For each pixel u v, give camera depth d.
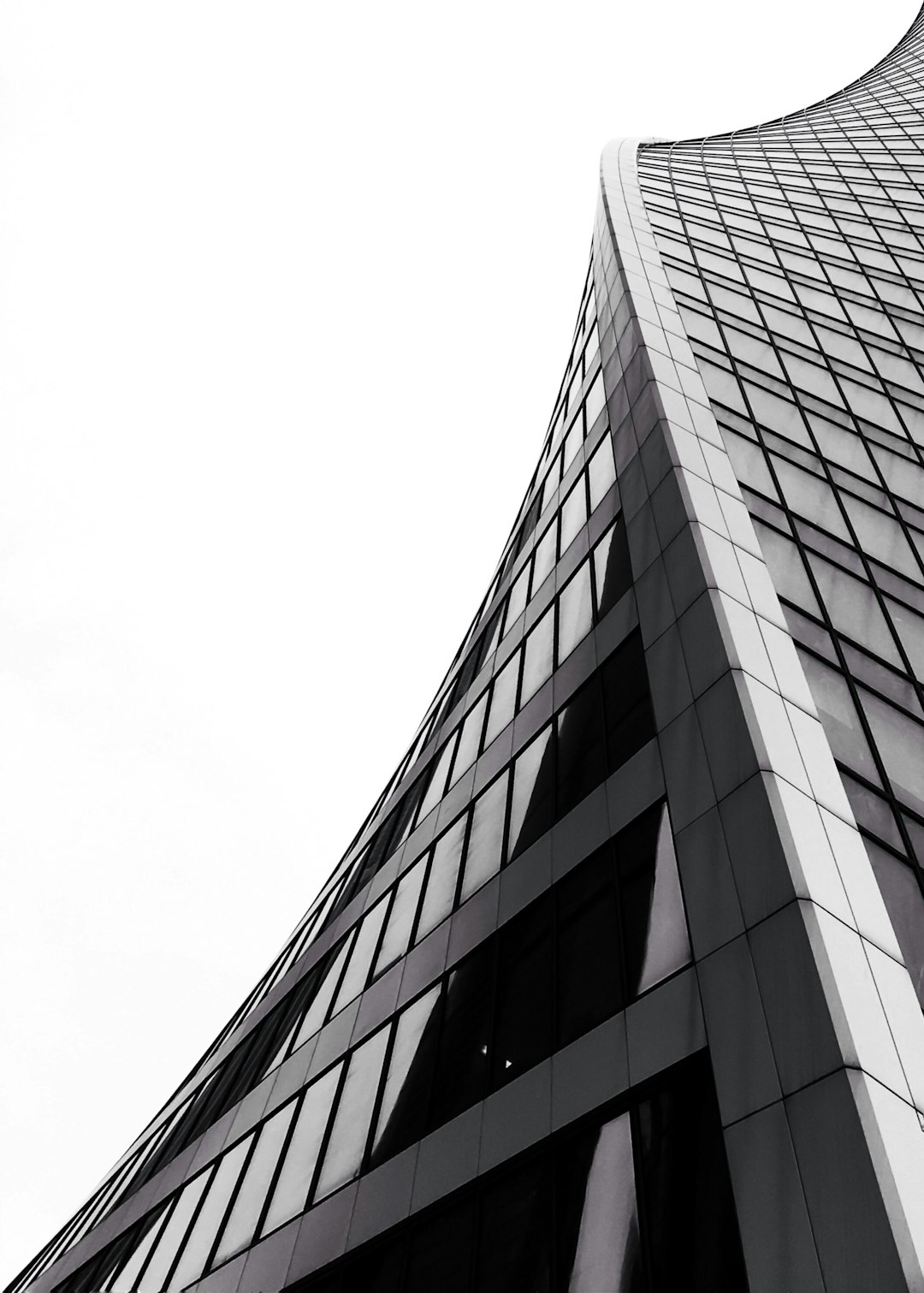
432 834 20.36
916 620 15.92
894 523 19.03
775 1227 7.65
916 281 35.34
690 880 10.73
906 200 45.97
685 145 62.88
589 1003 11.60
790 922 8.94
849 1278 6.88
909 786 11.79
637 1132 9.77
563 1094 11.05
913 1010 8.58
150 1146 31.23
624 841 12.77
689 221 40.00
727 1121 8.62
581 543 20.52
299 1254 14.55
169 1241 21.34
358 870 25.95
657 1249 8.80
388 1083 15.33
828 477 19.89
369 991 18.48
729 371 23.77
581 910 12.90
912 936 9.55
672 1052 9.81
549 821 15.06
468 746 21.53
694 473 16.61
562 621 19.44
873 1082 7.63
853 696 12.90
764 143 65.69
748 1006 9.05
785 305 31.14
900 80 83.81
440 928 16.81
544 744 16.98
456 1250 11.34
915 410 25.44
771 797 9.99
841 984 8.29
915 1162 7.24
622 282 27.38
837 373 26.33
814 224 42.62
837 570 16.16
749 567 14.55
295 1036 21.50
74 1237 34.00
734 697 11.41
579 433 26.16
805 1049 8.14
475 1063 13.23
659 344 23.00
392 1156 13.76
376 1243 12.85
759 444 19.97
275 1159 18.08
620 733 14.33
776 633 13.17
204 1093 28.08
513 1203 10.88
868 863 10.02
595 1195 9.84
